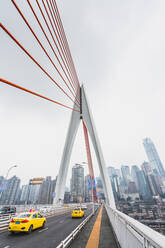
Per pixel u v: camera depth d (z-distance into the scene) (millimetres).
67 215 23625
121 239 5789
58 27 23750
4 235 9648
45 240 8281
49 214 23500
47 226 12961
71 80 35938
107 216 19375
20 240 8344
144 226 3258
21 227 9773
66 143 80562
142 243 3029
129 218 4547
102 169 65438
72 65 39812
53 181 150625
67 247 6414
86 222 13586
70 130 81062
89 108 76625
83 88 83625
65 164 79188
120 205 108375
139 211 76625
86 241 7367
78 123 79812
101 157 67000
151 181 181250
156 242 2133
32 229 10695
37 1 12156
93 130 71562
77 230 8758
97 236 8391
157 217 58969
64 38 30188
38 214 12195
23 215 11086
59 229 11492
